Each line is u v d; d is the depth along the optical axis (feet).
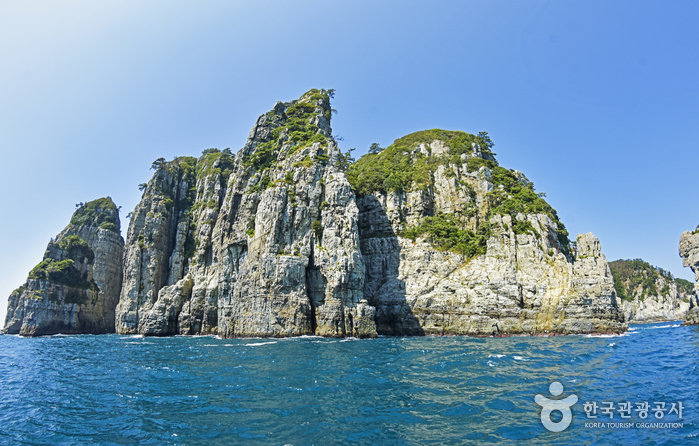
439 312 275.18
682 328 291.17
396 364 133.28
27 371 142.00
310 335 254.06
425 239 307.17
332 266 260.42
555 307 253.85
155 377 121.08
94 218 504.02
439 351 166.50
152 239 388.16
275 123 383.86
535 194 325.42
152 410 85.20
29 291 397.60
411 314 280.51
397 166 377.30
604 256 258.98
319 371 122.52
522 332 253.65
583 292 250.37
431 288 285.43
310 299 264.11
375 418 75.36
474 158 369.30
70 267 424.87
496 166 371.35
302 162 293.43
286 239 269.23
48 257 428.97
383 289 297.12
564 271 265.13
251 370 127.13
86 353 198.59
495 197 332.19
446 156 376.48
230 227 319.27
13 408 90.84
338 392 95.09
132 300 371.15
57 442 69.56
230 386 104.42
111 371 136.56
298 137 330.13
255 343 219.00
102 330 436.35
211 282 336.08
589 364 128.16
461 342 209.36
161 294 345.31
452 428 69.67
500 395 89.81
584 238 266.16
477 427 69.97
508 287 263.90
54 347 239.09
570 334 245.45
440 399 87.40
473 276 278.26
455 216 330.95
